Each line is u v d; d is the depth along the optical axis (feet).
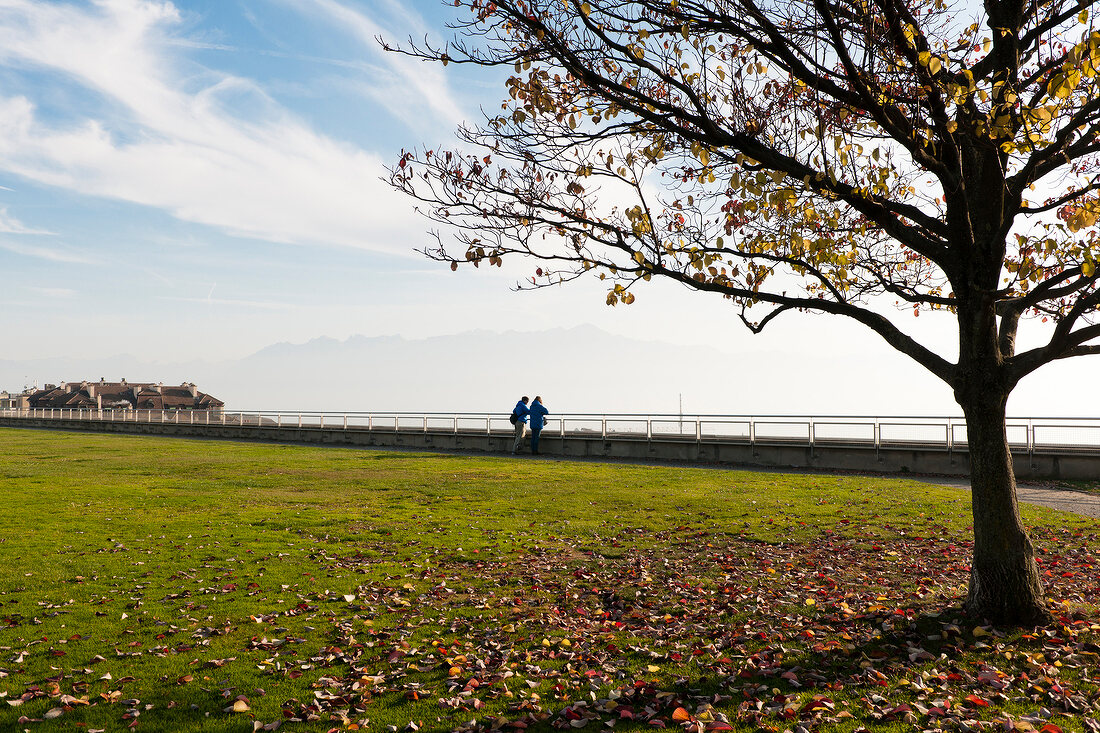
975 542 28.96
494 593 36.50
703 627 30.35
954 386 28.55
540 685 24.50
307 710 22.52
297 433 150.30
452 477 81.71
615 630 30.50
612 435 108.47
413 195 28.35
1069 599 31.81
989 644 26.21
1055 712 21.04
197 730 21.27
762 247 31.65
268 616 32.27
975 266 26.99
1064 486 70.59
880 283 30.86
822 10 23.29
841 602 32.96
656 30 27.63
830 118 28.94
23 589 36.58
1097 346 27.07
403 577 39.52
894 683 23.49
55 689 23.93
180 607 33.65
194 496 68.39
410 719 22.04
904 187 32.89
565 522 55.36
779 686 23.80
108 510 60.34
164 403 377.30
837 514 56.18
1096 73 21.72
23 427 226.79
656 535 50.60
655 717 21.89
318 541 48.75
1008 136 23.86
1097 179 29.53
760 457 94.02
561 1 26.66
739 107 29.14
